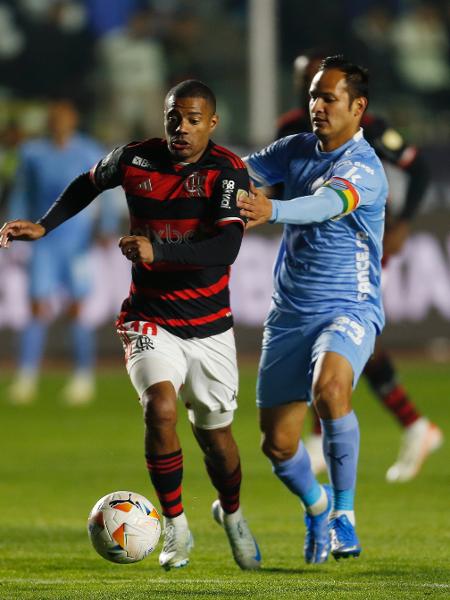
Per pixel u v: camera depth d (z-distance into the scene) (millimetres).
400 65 80875
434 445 34125
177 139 20016
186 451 39531
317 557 22125
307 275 22016
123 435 42531
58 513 28828
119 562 19719
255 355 61594
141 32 80250
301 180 22297
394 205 57844
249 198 19891
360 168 21344
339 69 21547
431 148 62188
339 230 21812
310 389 22156
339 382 20906
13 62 77875
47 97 77562
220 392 20812
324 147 22094
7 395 53719
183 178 20422
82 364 52219
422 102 80312
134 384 20453
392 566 21578
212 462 21109
